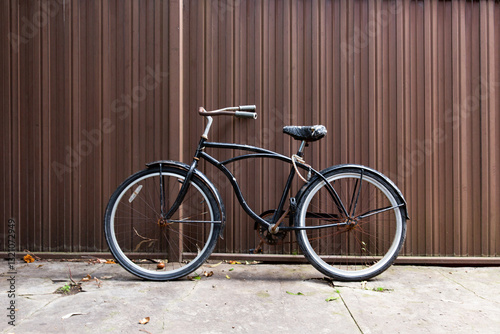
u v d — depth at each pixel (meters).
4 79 2.43
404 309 1.68
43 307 1.66
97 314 1.59
